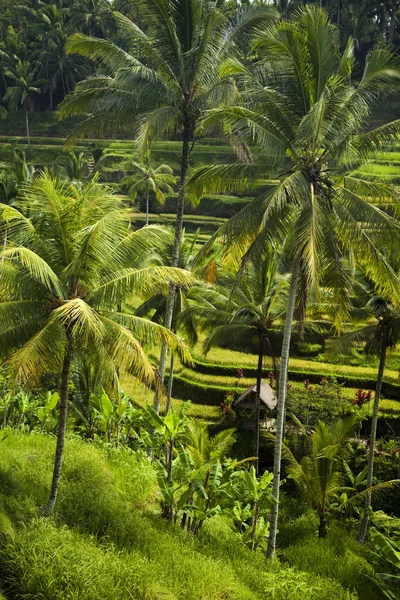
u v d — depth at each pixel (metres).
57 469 13.44
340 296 16.00
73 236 12.97
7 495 13.66
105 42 19.64
